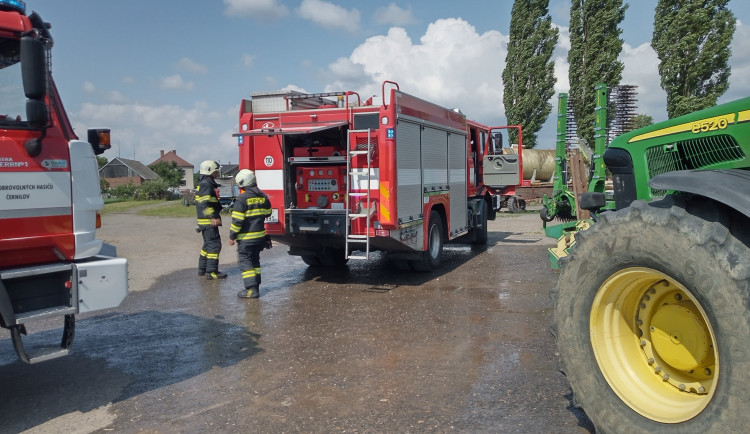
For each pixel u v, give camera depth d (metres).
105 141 4.81
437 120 9.63
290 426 3.85
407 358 5.20
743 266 2.51
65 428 3.92
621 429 3.09
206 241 9.56
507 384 4.46
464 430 3.68
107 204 45.06
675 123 3.58
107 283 4.23
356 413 4.02
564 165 11.04
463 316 6.63
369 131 7.82
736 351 2.51
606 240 3.11
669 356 3.05
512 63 30.97
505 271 9.55
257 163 8.87
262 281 9.31
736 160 3.32
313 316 6.85
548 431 3.63
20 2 4.09
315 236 8.96
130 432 3.83
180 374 4.94
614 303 3.24
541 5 29.86
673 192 3.42
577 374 3.32
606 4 26.41
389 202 7.89
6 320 3.74
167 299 8.02
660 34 23.58
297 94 8.75
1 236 3.80
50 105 4.07
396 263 9.62
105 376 4.93
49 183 4.04
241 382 4.71
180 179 77.25
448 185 10.27
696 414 2.72
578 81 27.31
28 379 4.89
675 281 2.80
